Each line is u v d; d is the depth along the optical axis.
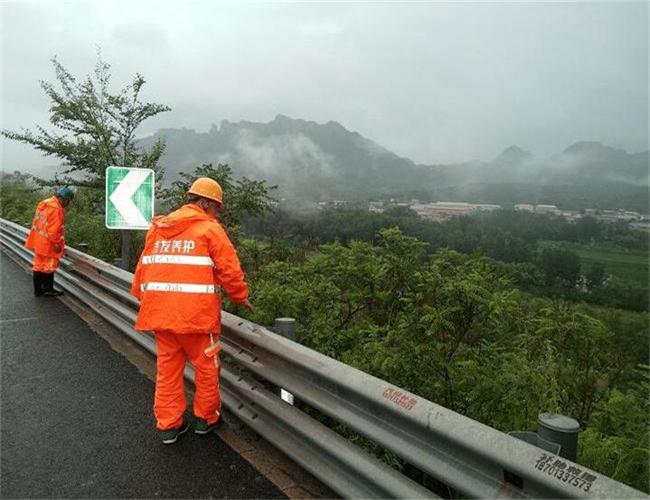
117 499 2.96
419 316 4.36
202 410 3.68
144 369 5.15
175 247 3.48
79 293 8.17
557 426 2.15
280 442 3.33
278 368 3.46
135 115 10.99
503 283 4.99
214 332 3.61
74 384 4.73
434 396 4.09
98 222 12.43
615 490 1.68
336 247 6.08
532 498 1.94
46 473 3.23
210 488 3.07
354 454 2.81
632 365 4.50
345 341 5.41
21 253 12.52
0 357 5.49
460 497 3.17
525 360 4.03
